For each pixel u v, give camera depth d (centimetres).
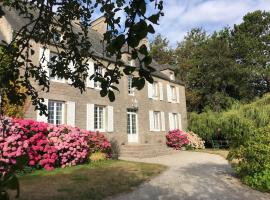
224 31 3859
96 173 1024
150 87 2261
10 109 1185
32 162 1033
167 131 2380
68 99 1535
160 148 1977
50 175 973
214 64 3173
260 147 843
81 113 1608
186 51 3728
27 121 1102
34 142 1086
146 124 2152
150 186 831
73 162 1219
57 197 675
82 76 486
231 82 3175
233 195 736
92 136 1434
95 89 1723
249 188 820
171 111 2472
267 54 3488
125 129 1927
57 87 1481
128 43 211
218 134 2469
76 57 461
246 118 2211
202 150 2288
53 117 1458
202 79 3272
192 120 2675
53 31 443
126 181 886
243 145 923
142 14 212
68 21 444
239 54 3538
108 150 1515
